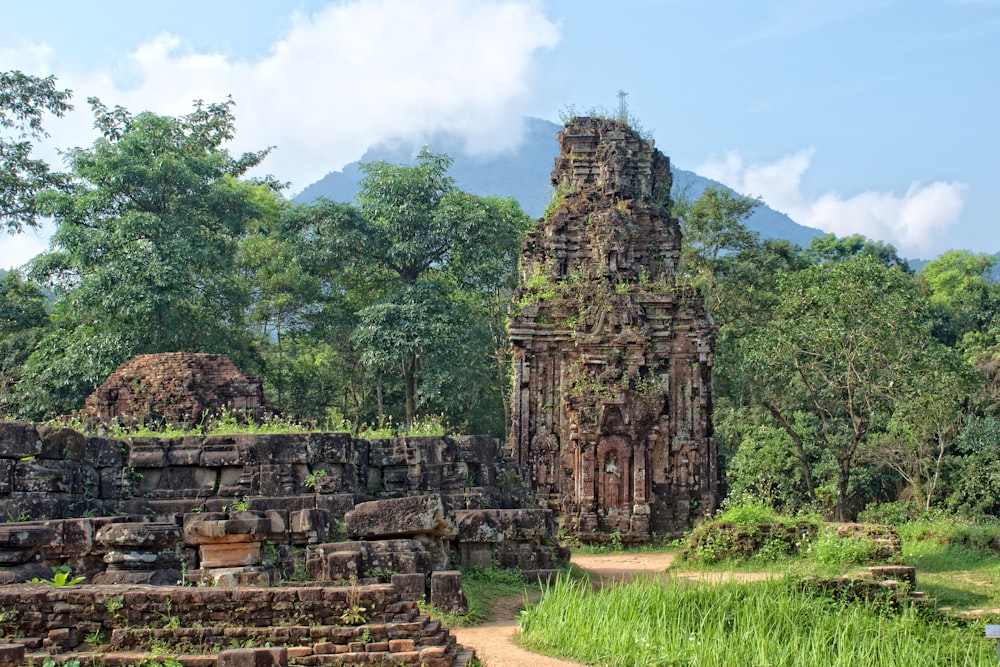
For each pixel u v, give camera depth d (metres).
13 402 48.97
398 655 13.68
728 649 15.86
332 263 58.88
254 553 17.22
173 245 49.72
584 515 40.22
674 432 41.88
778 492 49.75
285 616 14.19
